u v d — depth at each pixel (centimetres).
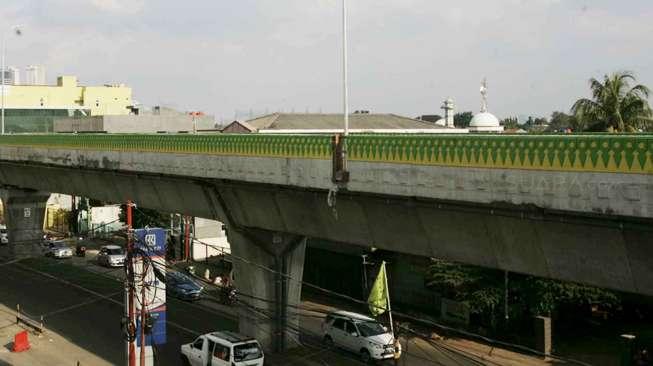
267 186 2495
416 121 5981
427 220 2012
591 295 3108
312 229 2520
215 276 4506
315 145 2230
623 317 3397
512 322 3184
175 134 2891
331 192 2178
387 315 3000
